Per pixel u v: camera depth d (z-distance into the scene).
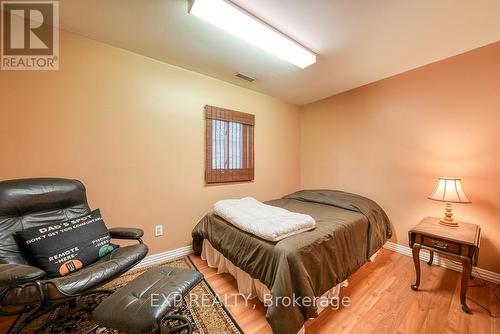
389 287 1.83
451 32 1.70
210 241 2.05
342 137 3.12
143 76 2.13
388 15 1.51
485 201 1.93
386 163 2.62
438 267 2.16
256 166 3.14
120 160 2.02
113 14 1.55
